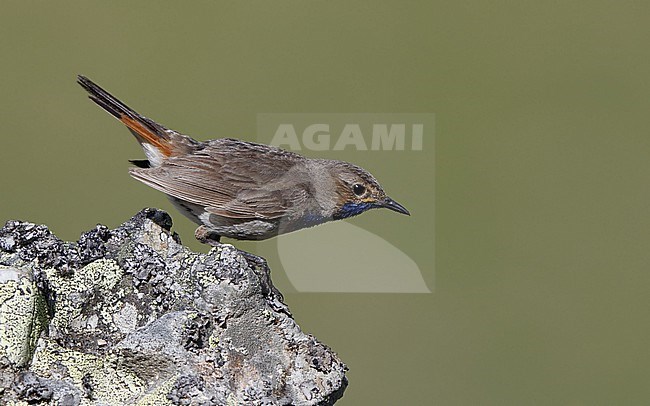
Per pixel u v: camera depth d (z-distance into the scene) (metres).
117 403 7.96
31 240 9.19
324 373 8.77
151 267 9.08
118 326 8.84
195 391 8.02
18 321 8.06
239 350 8.52
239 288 8.62
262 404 8.17
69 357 8.32
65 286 8.98
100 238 9.38
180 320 8.45
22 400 7.84
